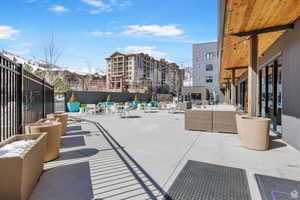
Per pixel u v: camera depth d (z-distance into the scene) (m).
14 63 3.02
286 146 4.04
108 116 10.62
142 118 9.61
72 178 2.46
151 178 2.46
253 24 4.00
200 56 29.67
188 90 26.81
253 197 1.99
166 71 67.00
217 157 3.30
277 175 2.54
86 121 8.38
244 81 12.80
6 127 2.72
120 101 19.22
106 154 3.48
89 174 2.59
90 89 31.89
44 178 2.46
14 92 3.08
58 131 3.28
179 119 9.13
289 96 4.17
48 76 13.48
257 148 3.73
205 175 2.54
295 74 3.89
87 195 2.04
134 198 1.99
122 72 62.34
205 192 2.10
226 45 5.53
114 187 2.22
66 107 13.83
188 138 4.85
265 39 5.11
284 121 4.43
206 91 25.73
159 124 7.43
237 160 3.14
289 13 3.51
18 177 1.75
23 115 3.48
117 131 5.88
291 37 4.09
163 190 2.15
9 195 1.75
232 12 3.40
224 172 2.64
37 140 2.40
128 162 3.05
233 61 8.10
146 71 65.50
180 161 3.09
